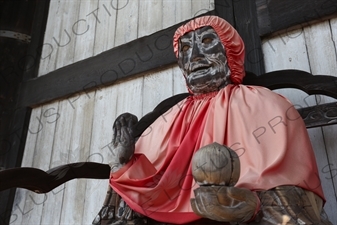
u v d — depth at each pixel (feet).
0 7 9.83
